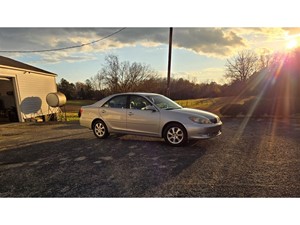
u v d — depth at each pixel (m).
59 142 5.86
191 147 4.80
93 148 5.00
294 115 9.86
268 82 12.24
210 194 2.66
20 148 5.34
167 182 2.99
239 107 10.13
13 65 12.06
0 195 2.79
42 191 2.87
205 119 4.73
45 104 14.88
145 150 4.66
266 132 6.39
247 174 3.20
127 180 3.10
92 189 2.87
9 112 12.37
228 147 4.74
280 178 3.04
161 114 4.96
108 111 5.71
